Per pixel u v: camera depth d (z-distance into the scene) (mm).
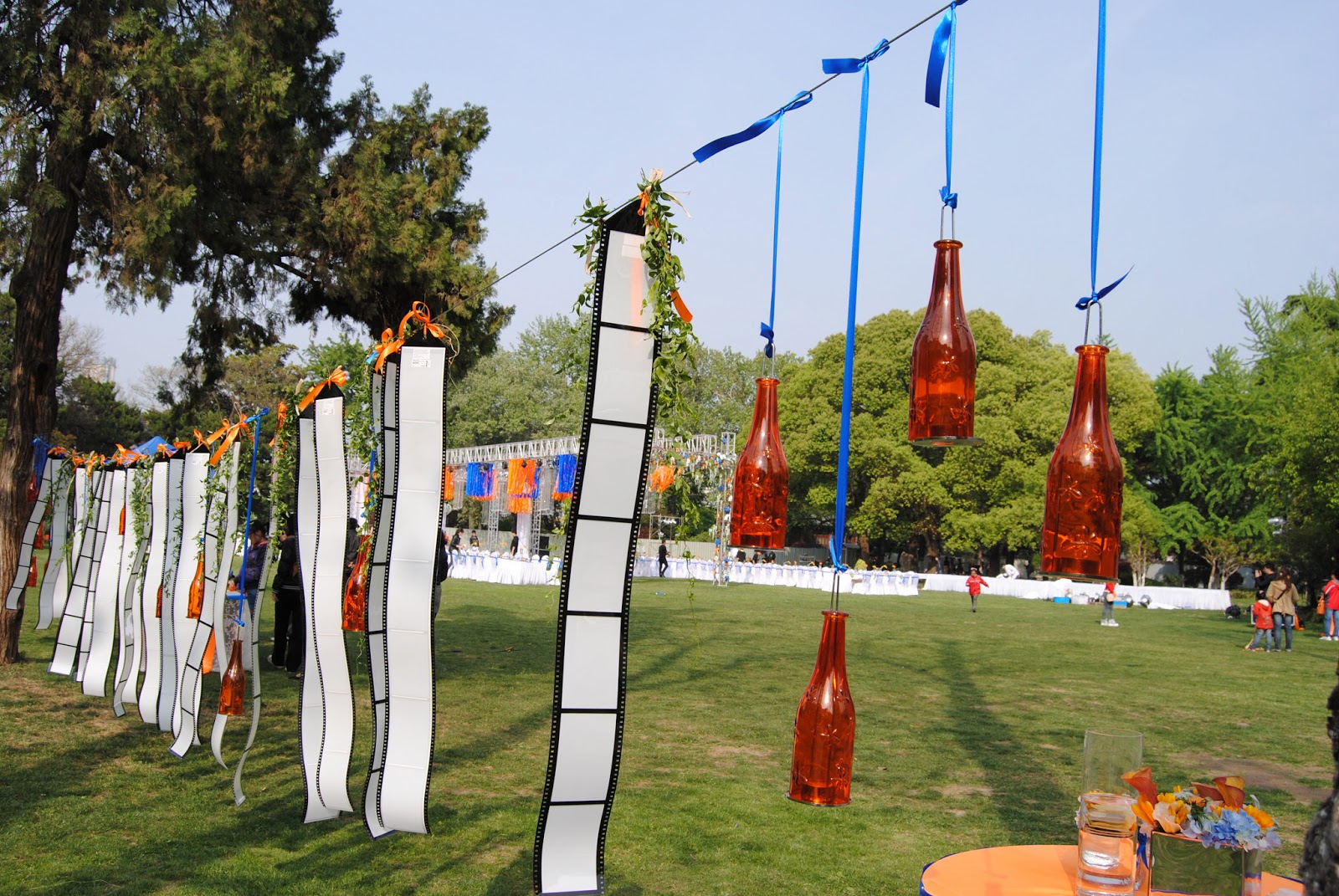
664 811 6945
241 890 5234
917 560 45000
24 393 12062
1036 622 24969
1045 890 3379
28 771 7422
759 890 5484
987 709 11453
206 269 12773
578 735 4176
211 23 10766
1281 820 7277
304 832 6281
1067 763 8773
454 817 6645
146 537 9664
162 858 5707
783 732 9750
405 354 5426
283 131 11359
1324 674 15750
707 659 14859
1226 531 41406
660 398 4199
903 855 6125
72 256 13172
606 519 4168
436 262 12117
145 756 8008
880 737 9758
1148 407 37938
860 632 20125
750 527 5043
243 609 7234
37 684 10789
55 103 10461
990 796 7590
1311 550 31781
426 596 5367
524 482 31891
